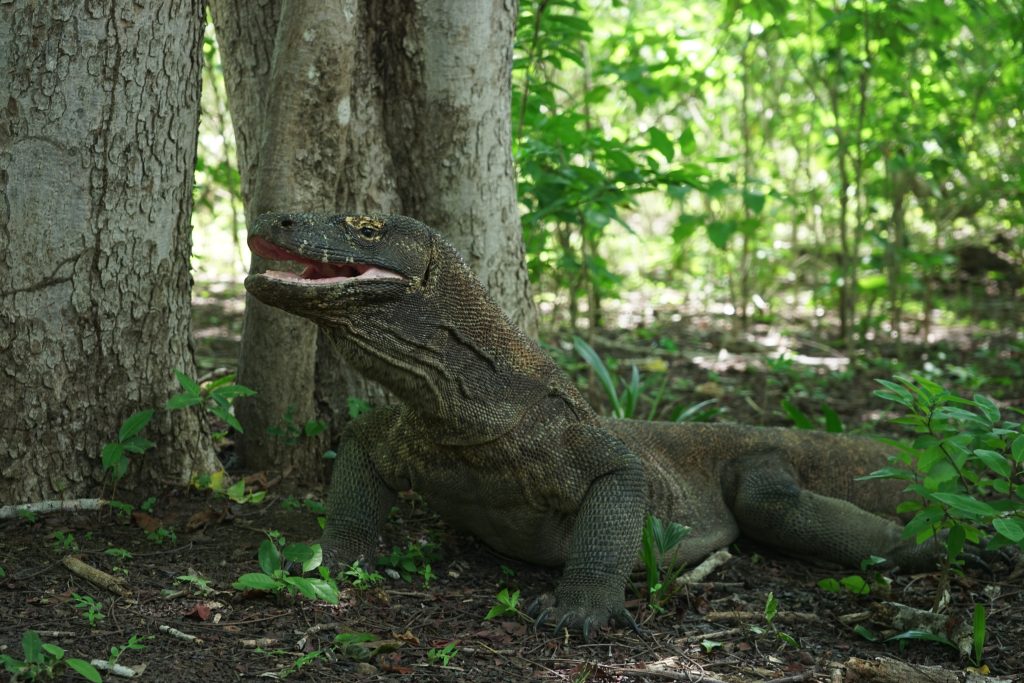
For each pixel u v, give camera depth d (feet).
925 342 33.45
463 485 13.73
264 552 12.02
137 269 14.20
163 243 14.46
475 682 10.86
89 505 14.02
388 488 14.43
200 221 44.24
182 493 15.01
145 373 14.55
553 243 30.40
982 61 31.35
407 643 11.75
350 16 15.48
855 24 26.86
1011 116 33.91
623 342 33.32
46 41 13.19
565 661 11.69
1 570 12.12
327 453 16.70
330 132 15.75
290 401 16.63
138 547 13.50
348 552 13.78
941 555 15.34
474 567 14.66
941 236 40.32
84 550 13.09
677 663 11.87
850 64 29.99
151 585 12.45
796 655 12.34
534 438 13.46
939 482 12.24
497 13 17.04
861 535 15.80
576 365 27.50
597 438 13.75
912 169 29.50
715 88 33.06
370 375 12.53
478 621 12.68
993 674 11.93
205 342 29.40
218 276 42.70
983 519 12.94
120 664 10.29
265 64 16.89
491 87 17.13
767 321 37.35
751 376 29.17
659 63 26.66
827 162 34.99
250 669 10.56
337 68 15.52
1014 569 15.28
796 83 35.86
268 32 16.81
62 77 13.28
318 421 17.17
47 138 13.34
